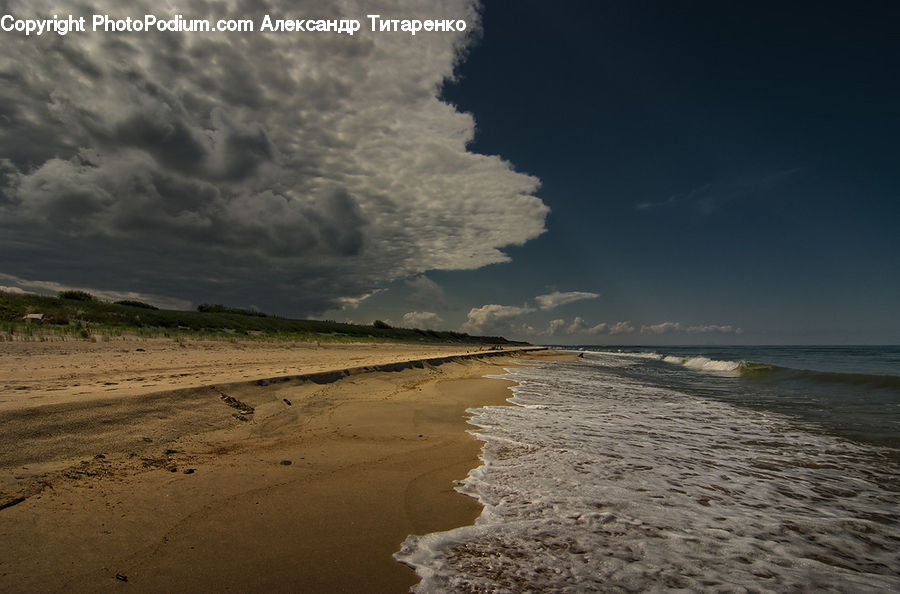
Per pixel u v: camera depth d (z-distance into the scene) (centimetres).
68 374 803
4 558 267
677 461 580
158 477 412
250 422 625
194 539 314
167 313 3406
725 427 820
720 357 4741
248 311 5044
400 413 805
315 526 349
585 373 2230
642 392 1372
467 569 296
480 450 598
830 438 737
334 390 929
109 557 281
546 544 338
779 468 566
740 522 397
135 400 560
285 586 267
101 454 437
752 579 302
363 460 523
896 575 315
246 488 411
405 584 276
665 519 395
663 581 293
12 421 434
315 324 5503
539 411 938
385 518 372
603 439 688
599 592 275
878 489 494
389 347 3850
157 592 251
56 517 320
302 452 534
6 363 923
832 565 327
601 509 411
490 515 388
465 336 12444
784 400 1206
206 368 1042
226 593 255
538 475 500
